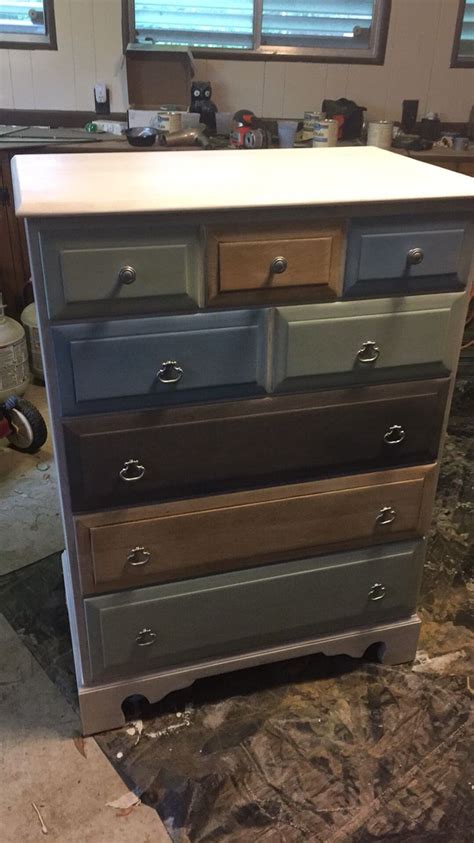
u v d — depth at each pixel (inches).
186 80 132.6
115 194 48.4
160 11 135.3
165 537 57.1
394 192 51.1
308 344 53.7
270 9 137.6
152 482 54.8
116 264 47.4
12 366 113.0
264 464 57.1
